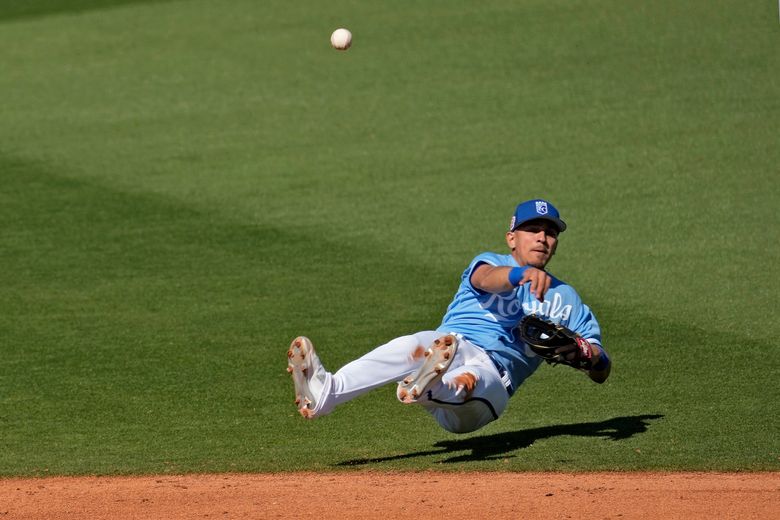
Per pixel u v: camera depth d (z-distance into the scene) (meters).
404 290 39.34
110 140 59.50
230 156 56.44
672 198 48.38
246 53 73.88
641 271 40.75
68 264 42.91
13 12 88.00
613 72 65.81
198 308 38.12
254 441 26.89
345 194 50.56
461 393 23.03
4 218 48.34
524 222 24.36
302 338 22.53
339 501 21.23
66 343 35.03
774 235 43.69
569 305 24.59
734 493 21.31
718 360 32.44
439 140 57.53
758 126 56.44
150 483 23.31
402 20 78.69
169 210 49.03
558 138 56.78
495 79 66.25
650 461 24.34
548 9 78.62
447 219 47.03
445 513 20.23
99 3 88.81
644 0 78.69
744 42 68.81
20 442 27.00
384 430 27.72
